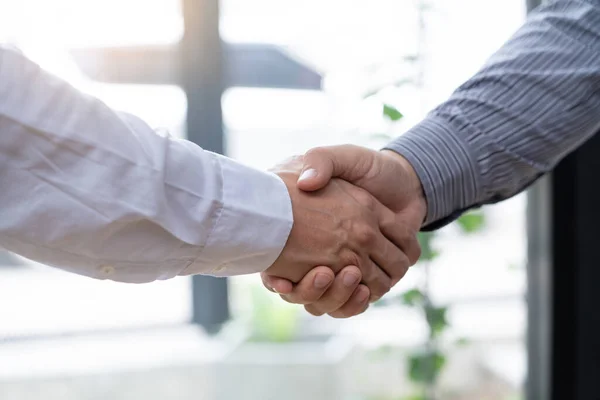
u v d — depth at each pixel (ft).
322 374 6.41
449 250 5.90
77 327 6.55
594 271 4.60
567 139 3.08
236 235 2.43
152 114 6.05
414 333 6.07
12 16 5.43
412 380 5.88
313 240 2.71
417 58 5.47
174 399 6.48
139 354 6.51
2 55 1.96
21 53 2.00
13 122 1.94
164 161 2.21
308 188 2.71
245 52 6.11
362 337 6.31
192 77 6.09
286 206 2.59
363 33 5.66
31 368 6.29
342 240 2.78
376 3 5.59
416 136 3.15
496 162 3.11
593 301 4.63
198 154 2.38
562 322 4.76
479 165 3.10
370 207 2.89
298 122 6.09
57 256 2.17
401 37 5.53
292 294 2.80
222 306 6.60
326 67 5.83
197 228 2.32
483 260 5.94
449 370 6.06
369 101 5.51
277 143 6.18
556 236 4.69
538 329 5.75
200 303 6.61
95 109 2.10
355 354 6.35
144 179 2.15
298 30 5.93
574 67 2.97
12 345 6.46
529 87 3.02
